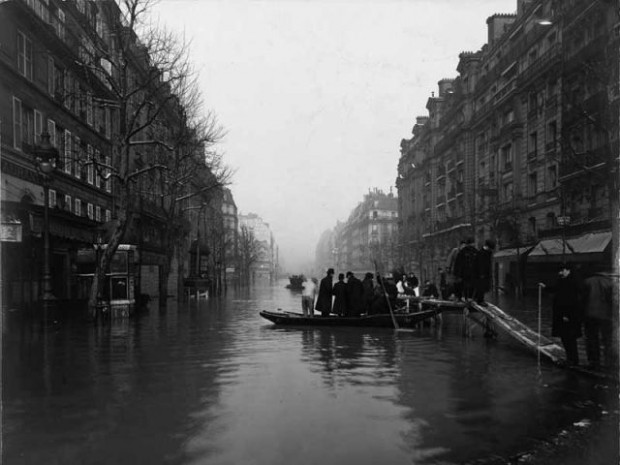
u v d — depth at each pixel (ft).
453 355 32.07
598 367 26.48
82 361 29.89
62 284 83.15
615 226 25.39
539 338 31.30
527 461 14.52
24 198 68.74
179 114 84.07
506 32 146.92
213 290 149.59
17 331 46.37
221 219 207.21
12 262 61.46
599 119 46.75
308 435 16.40
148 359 30.55
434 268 197.67
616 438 15.93
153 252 128.26
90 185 97.14
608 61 48.37
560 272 28.30
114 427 17.20
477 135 163.32
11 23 66.59
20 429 16.97
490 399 20.90
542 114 117.08
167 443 15.67
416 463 14.28
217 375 25.68
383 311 53.98
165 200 139.23
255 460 14.38
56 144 82.64
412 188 248.11
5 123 63.93
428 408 19.54
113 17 64.03
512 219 124.88
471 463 14.34
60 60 82.43
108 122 110.11
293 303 98.27
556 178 108.06
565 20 101.40
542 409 19.47
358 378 24.95
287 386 23.16
